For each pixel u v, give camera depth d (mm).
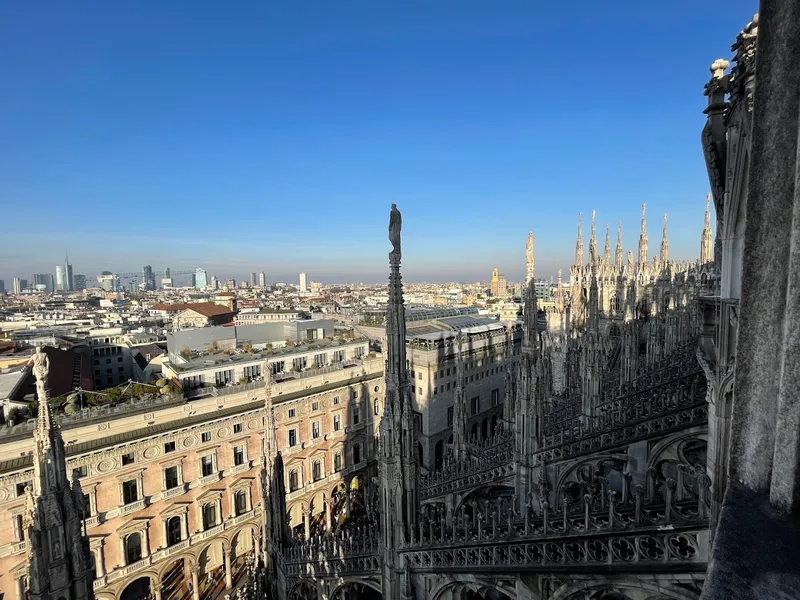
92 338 100438
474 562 14586
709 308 9680
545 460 21719
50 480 13250
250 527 47312
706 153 9375
